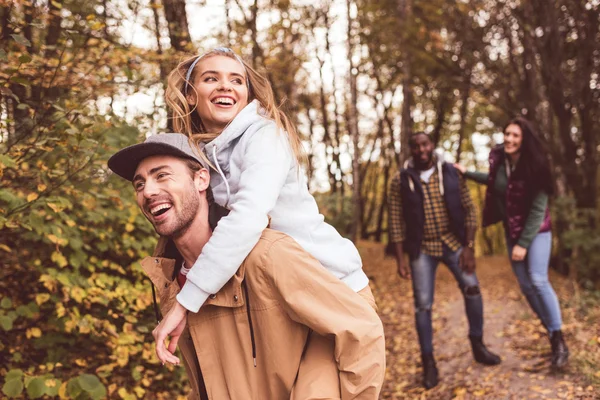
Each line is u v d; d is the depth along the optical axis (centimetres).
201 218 157
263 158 156
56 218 331
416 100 1582
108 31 387
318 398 147
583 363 396
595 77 930
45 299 321
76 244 337
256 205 148
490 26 1047
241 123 163
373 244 1399
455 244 426
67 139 284
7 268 360
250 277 151
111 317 373
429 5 1097
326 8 1081
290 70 784
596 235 830
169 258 171
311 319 148
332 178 1495
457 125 1730
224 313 155
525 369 413
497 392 381
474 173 430
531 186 397
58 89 344
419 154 421
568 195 971
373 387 150
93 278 344
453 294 810
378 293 862
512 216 404
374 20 1229
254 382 154
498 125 1288
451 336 557
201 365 157
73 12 383
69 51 347
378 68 1450
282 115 174
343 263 166
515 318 581
